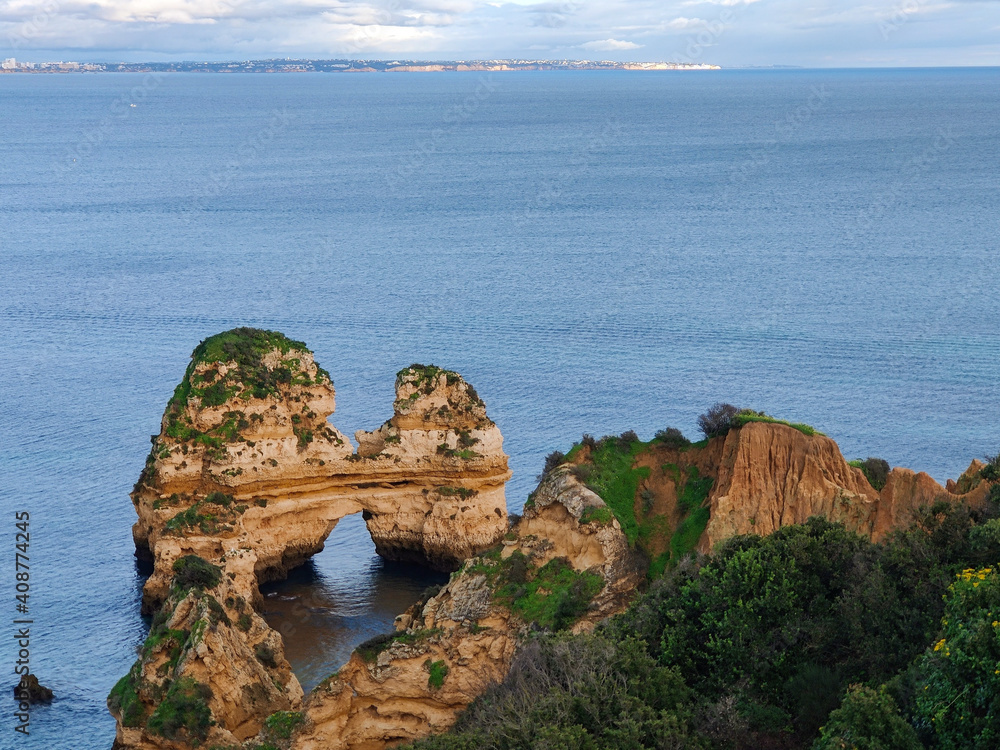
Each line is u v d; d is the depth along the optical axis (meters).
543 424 98.00
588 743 38.28
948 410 100.94
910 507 53.53
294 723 52.19
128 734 51.75
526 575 58.16
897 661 40.06
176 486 73.62
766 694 42.25
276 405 75.69
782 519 58.16
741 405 102.44
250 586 70.38
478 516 77.56
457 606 56.56
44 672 62.94
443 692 53.97
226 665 53.03
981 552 43.41
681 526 60.16
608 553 57.91
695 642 45.34
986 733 33.22
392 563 79.38
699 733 40.00
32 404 105.94
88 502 84.00
